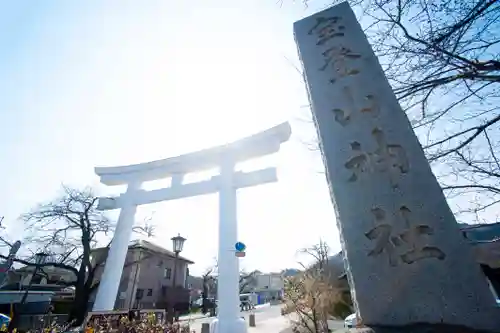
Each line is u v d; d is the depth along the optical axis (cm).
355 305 234
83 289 1522
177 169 983
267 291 5544
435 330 194
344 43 376
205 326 1056
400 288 217
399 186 261
